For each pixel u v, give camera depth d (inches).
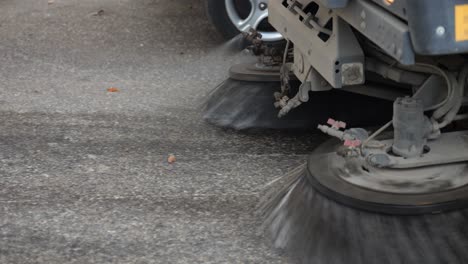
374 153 161.9
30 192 213.5
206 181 219.5
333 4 163.0
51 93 308.8
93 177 223.6
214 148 245.4
